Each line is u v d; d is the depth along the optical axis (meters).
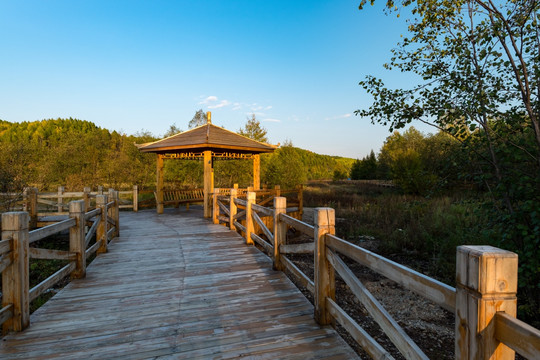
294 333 2.68
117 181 22.03
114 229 6.87
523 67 3.70
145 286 3.87
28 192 8.81
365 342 2.12
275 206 4.43
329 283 2.82
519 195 3.94
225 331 2.73
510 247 4.14
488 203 4.34
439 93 4.29
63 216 9.50
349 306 4.55
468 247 1.19
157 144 11.59
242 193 10.73
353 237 9.22
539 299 4.19
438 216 9.41
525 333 0.96
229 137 11.47
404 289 5.27
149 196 20.97
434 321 4.18
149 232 7.62
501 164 4.10
